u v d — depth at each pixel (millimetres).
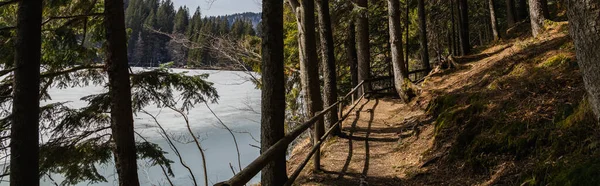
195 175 12008
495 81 7027
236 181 2357
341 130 8953
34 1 5340
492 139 4750
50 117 6770
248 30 24469
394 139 7734
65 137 6711
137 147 7309
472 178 4531
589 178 2836
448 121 6145
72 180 6703
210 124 19016
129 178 6246
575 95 4449
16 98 5242
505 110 5312
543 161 3725
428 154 5746
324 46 8211
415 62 27484
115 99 6152
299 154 8102
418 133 7258
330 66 8180
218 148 15109
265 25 4367
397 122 9508
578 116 3863
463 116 5984
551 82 5285
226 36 14469
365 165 6191
